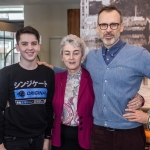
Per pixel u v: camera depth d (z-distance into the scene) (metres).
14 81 1.73
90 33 2.70
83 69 1.85
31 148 1.81
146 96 2.64
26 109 1.75
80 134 1.77
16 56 6.14
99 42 2.68
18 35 1.76
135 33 2.65
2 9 6.61
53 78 1.90
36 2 5.94
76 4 6.21
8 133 1.77
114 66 1.58
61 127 1.83
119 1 2.63
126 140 1.59
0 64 6.10
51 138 1.92
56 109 1.82
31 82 1.77
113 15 1.58
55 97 1.84
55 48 6.46
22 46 1.74
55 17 6.32
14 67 1.76
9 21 7.13
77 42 1.74
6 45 6.04
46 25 6.36
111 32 1.58
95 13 2.67
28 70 1.78
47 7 6.29
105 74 1.60
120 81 1.55
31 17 6.33
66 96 1.80
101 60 1.66
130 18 2.64
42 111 1.81
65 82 1.84
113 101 1.57
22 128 1.75
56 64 6.51
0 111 1.72
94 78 1.68
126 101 1.57
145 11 2.62
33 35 1.74
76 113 1.78
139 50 1.56
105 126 1.62
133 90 1.58
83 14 2.71
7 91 1.73
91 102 1.77
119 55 1.59
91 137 1.72
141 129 1.67
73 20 5.39
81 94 1.77
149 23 2.62
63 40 1.79
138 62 1.54
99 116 1.65
